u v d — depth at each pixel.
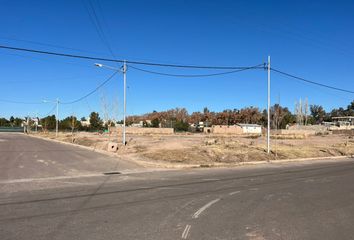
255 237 7.19
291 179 16.55
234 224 8.14
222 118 151.12
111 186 14.01
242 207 10.01
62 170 19.75
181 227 7.85
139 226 7.90
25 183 14.90
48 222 8.21
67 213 9.12
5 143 47.28
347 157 34.56
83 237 7.08
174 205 10.19
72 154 30.25
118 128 100.88
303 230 7.74
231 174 18.73
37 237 7.06
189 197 11.50
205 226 7.95
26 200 10.94
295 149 36.31
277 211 9.55
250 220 8.53
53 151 33.53
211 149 30.59
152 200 10.95
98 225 7.96
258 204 10.46
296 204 10.53
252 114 149.12
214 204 10.38
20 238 7.00
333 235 7.41
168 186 14.02
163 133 99.12
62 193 12.27
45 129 119.38
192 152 28.48
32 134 102.75
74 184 14.61
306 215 9.13
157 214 9.05
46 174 18.00
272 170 21.19
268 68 31.98
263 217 8.85
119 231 7.50
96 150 35.50
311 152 35.19
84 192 12.48
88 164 22.92
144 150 31.09
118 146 36.22
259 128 120.81
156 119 146.00
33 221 8.30
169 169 21.47
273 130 106.38
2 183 14.88
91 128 127.69
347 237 7.29
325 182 15.52
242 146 36.19
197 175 18.14
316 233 7.54
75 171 19.45
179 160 25.41
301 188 13.67
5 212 9.23
